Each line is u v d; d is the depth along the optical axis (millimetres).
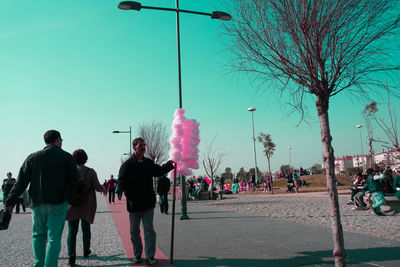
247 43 4184
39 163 4195
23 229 9742
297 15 3736
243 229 7867
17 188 4133
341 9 3607
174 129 5277
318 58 3824
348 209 12281
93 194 5500
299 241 6219
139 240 5098
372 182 10367
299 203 15641
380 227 7750
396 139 9742
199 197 22812
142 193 4965
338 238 3822
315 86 3959
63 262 5301
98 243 6992
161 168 5227
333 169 3930
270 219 9688
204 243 6363
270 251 5461
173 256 5426
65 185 4289
